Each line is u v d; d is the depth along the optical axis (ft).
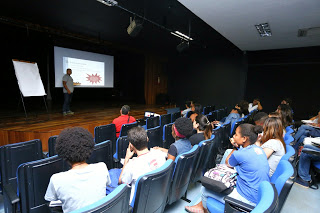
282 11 10.70
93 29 19.47
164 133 9.29
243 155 4.32
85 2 12.73
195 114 10.39
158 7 13.00
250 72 24.36
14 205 4.07
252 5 10.14
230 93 25.77
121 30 19.60
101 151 5.52
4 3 13.10
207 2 10.03
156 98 30.96
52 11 14.57
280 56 21.90
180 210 5.85
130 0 12.05
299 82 21.08
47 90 24.61
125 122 10.06
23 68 13.28
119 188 2.81
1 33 19.76
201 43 22.36
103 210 2.42
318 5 9.61
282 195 3.36
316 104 20.22
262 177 4.11
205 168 7.06
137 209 3.50
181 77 30.71
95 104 26.58
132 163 4.14
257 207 2.40
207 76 27.84
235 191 4.47
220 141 8.84
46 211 4.50
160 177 3.71
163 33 19.31
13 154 5.61
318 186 7.90
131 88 32.68
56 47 23.41
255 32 15.21
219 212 4.50
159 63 30.89
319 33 14.57
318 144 6.97
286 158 4.67
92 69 27.45
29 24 17.43
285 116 10.10
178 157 4.74
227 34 16.14
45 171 4.32
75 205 2.94
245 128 4.67
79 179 2.99
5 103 21.81
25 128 11.96
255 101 20.16
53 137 6.81
